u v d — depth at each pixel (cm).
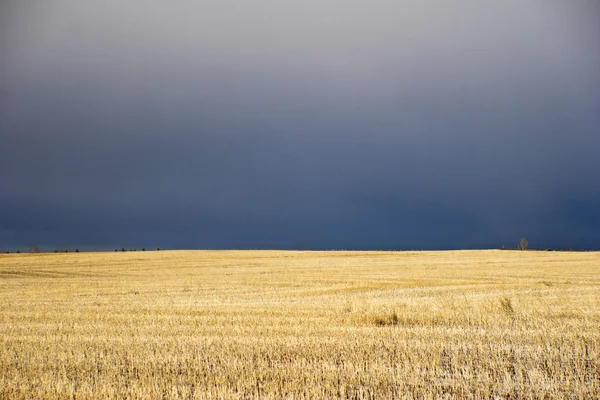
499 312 1992
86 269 5247
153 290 3052
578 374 1171
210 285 3331
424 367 1226
